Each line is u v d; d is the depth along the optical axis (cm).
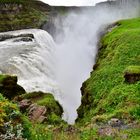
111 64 3195
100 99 2700
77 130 1909
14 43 4722
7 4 6912
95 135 1766
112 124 1930
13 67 3672
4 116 1367
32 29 6631
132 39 3544
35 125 1798
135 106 2112
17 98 2542
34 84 3603
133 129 1820
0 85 2820
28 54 4156
